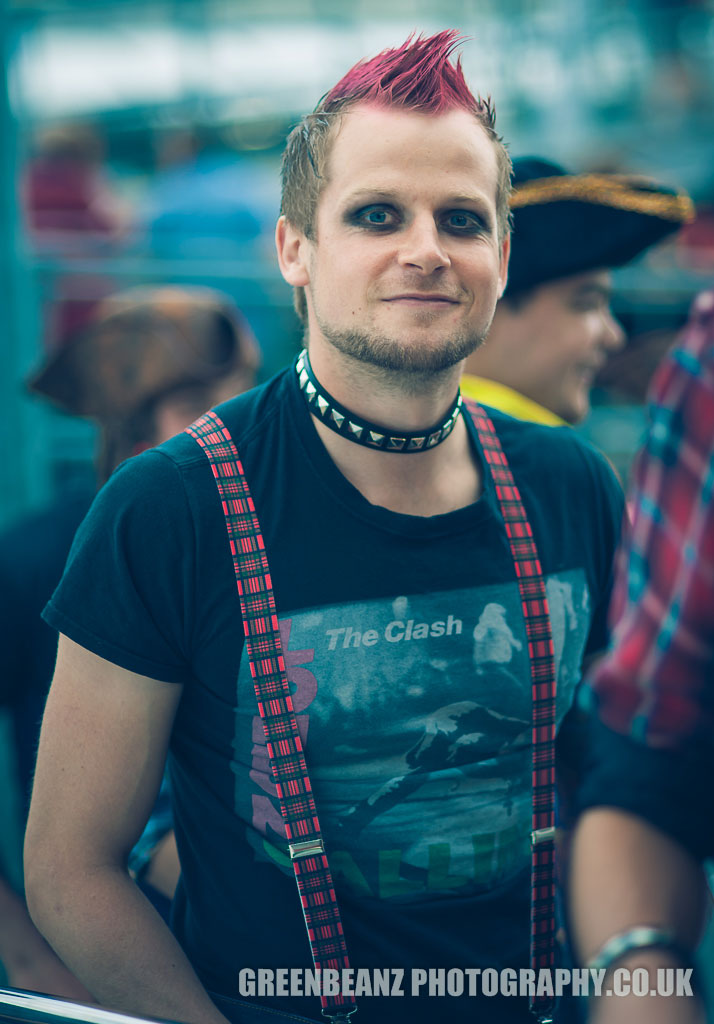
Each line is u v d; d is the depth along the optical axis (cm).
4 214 251
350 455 104
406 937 106
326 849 104
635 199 162
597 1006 81
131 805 106
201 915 111
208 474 103
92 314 288
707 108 465
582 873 82
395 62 100
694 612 80
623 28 465
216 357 190
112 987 104
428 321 97
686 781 80
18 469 251
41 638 166
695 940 81
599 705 86
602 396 312
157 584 101
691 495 82
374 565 103
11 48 253
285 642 102
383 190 97
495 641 107
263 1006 106
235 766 105
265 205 378
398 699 103
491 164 102
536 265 163
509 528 110
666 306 310
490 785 107
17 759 170
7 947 155
